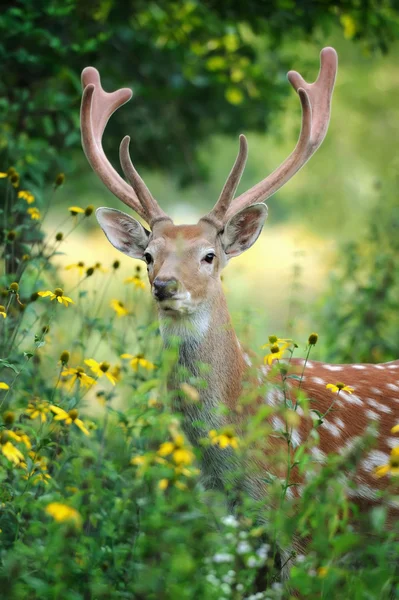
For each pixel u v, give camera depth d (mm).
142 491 7527
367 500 9203
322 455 9117
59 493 7867
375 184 17312
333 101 32062
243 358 9242
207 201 47875
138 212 9898
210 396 8852
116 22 16766
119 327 14797
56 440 9602
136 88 17062
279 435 8602
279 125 20672
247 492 8625
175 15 17219
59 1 14195
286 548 8398
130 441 9289
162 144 19281
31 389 10758
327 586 6406
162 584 6434
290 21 16734
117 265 10984
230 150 45250
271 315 20219
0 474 7570
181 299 8688
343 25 17375
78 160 20562
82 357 10453
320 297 16062
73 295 16594
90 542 7016
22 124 14586
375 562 7750
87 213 10914
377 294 14984
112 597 6734
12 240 10961
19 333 10922
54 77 15070
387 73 31094
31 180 14234
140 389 7758
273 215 45281
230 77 18344
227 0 16750
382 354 14539
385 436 9398
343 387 8336
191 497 6945
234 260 28500
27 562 6980
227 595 6555
